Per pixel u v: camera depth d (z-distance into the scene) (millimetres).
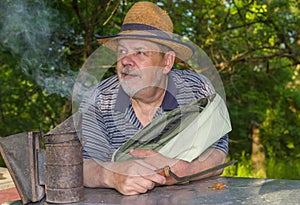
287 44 4750
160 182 1536
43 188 1512
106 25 4125
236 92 5629
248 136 6590
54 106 4691
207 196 1493
